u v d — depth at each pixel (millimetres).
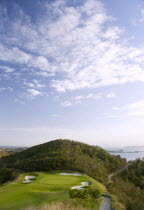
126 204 29094
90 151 95625
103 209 23062
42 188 29547
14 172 51031
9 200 22250
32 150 99500
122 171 81625
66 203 21312
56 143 102938
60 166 59312
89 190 28781
